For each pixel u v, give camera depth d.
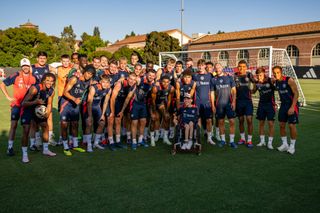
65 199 3.54
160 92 6.21
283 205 3.40
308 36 37.78
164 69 7.04
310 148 5.86
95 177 4.27
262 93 5.92
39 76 6.21
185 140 5.50
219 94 6.07
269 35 41.31
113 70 6.39
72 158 5.21
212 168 4.66
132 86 5.76
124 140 6.61
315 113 9.99
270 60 11.96
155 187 3.90
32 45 49.12
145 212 3.22
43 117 5.18
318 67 29.80
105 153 5.56
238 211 3.25
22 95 5.36
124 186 3.93
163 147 6.05
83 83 5.57
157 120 6.56
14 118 5.29
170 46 43.59
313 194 3.70
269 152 5.63
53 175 4.35
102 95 5.74
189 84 5.90
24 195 3.65
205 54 30.78
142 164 4.88
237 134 7.25
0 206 3.36
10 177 4.26
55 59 50.34
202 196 3.62
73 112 5.58
